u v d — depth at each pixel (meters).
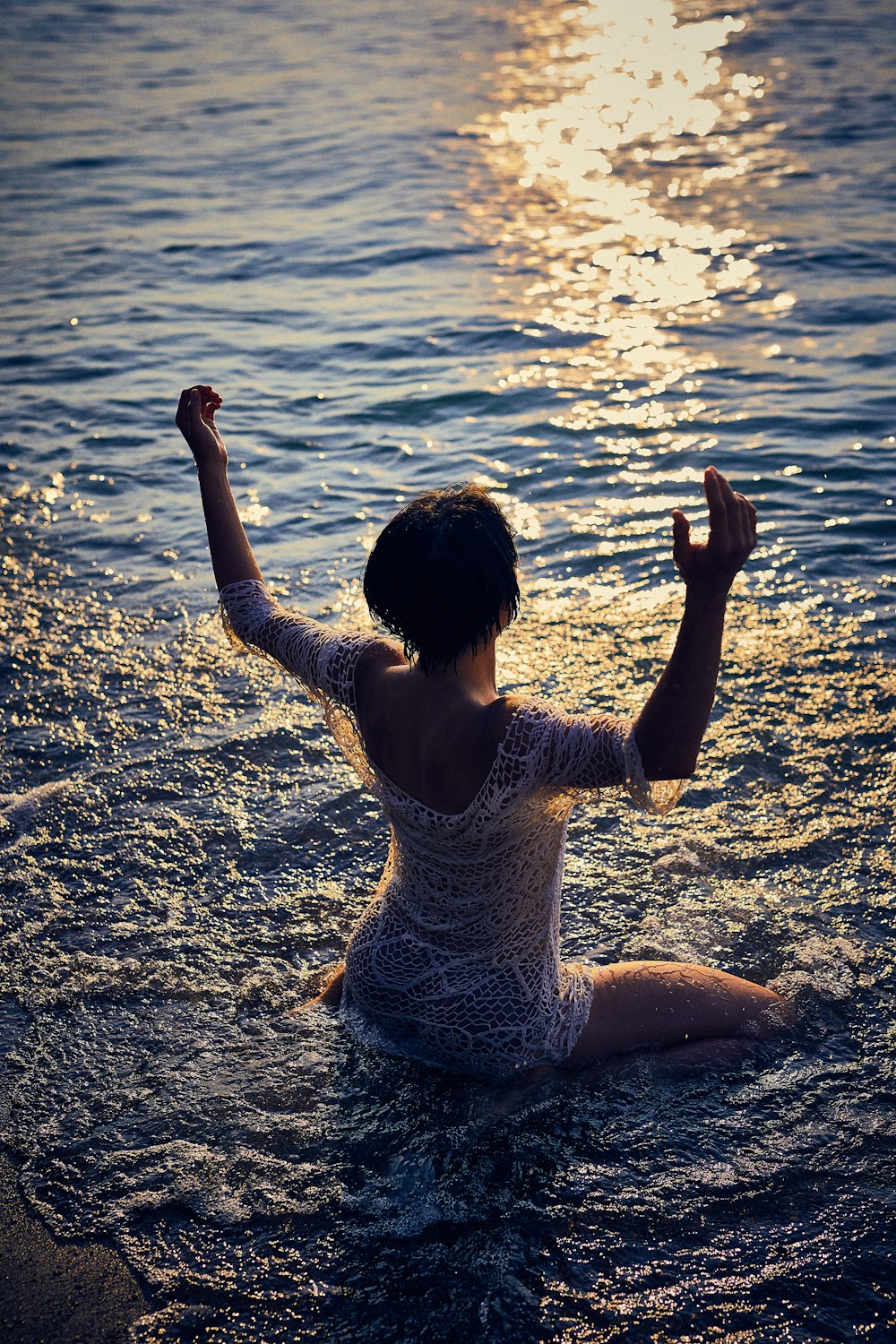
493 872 2.38
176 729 4.13
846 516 5.48
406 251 10.48
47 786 3.81
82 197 12.82
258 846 3.49
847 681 4.16
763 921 3.08
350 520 5.79
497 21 29.67
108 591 5.20
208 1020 2.85
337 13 30.45
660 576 5.02
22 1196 2.40
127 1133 2.54
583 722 2.11
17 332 8.70
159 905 3.26
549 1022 2.57
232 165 14.23
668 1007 2.68
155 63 22.66
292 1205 2.35
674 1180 2.37
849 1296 2.11
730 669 4.27
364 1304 2.15
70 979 2.98
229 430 6.91
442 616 2.11
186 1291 2.19
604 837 3.46
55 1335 2.11
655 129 16.20
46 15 29.75
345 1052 2.73
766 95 18.16
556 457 6.34
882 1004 2.80
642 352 7.82
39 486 6.33
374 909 2.73
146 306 9.23
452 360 7.86
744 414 6.74
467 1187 2.37
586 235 10.80
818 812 3.50
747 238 10.39
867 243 10.01
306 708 4.25
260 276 9.95
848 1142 2.44
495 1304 2.13
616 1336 2.06
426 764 2.27
